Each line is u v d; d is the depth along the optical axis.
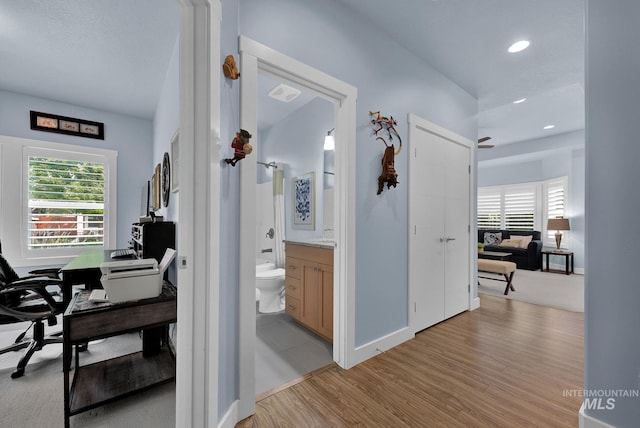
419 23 2.20
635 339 1.23
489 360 2.11
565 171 5.81
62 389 1.78
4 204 3.05
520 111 4.17
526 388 1.76
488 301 3.68
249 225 1.52
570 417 1.50
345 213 2.01
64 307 2.11
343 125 2.03
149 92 3.15
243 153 1.41
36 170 3.22
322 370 1.97
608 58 1.31
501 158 6.27
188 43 1.19
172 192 2.46
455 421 1.48
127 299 1.57
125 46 2.34
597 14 1.35
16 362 2.12
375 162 2.23
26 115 3.17
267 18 1.61
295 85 1.84
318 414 1.53
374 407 1.58
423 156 2.70
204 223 1.20
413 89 2.56
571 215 5.70
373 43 2.21
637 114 1.24
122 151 3.76
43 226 3.25
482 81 3.06
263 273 3.22
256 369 1.99
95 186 3.57
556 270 5.80
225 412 1.39
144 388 1.63
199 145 1.20
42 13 1.95
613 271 1.29
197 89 1.20
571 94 3.60
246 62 1.51
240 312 1.49
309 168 3.46
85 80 2.88
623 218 1.27
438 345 2.36
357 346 2.09
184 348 1.18
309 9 1.81
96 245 3.55
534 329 2.71
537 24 2.21
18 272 3.11
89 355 2.23
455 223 3.12
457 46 2.47
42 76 2.80
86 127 3.52
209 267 1.20
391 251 2.35
